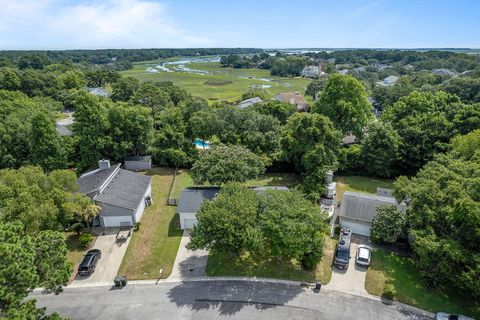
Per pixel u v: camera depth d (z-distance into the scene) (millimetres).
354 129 49969
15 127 45062
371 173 45500
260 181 44031
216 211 23781
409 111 48188
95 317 21703
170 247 29125
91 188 33156
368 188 41875
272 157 45625
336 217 33500
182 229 31938
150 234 31203
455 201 22188
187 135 50969
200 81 147500
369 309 22156
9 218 22984
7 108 52531
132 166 48844
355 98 49781
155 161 50750
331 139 40719
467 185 23734
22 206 23641
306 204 25547
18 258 14688
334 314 21719
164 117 51531
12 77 89188
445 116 46031
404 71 167750
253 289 24031
